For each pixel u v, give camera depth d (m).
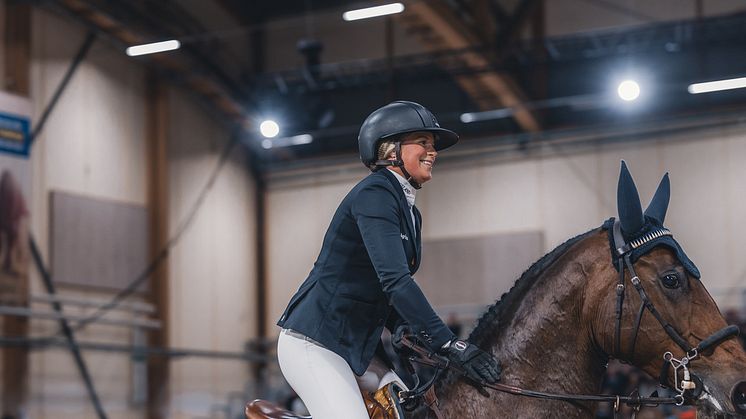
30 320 14.52
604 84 18.27
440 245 19.05
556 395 3.17
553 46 18.45
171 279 17.80
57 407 14.66
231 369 18.83
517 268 18.41
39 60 15.36
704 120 17.62
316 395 3.17
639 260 3.17
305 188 20.19
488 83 17.52
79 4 15.55
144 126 17.61
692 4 17.78
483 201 18.88
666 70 18.00
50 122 15.50
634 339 3.13
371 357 3.23
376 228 3.09
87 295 15.92
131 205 17.11
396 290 3.03
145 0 17.05
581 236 3.40
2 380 13.78
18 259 14.13
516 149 18.78
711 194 17.42
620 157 18.06
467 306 18.64
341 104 20.08
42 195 15.25
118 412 15.84
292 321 3.24
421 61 19.19
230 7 19.69
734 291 16.98
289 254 20.14
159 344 17.22
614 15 18.19
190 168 18.62
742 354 3.04
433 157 3.28
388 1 16.02
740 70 17.52
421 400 3.32
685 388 3.02
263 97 19.83
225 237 19.41
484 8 17.38
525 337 3.30
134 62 17.47
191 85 18.41
